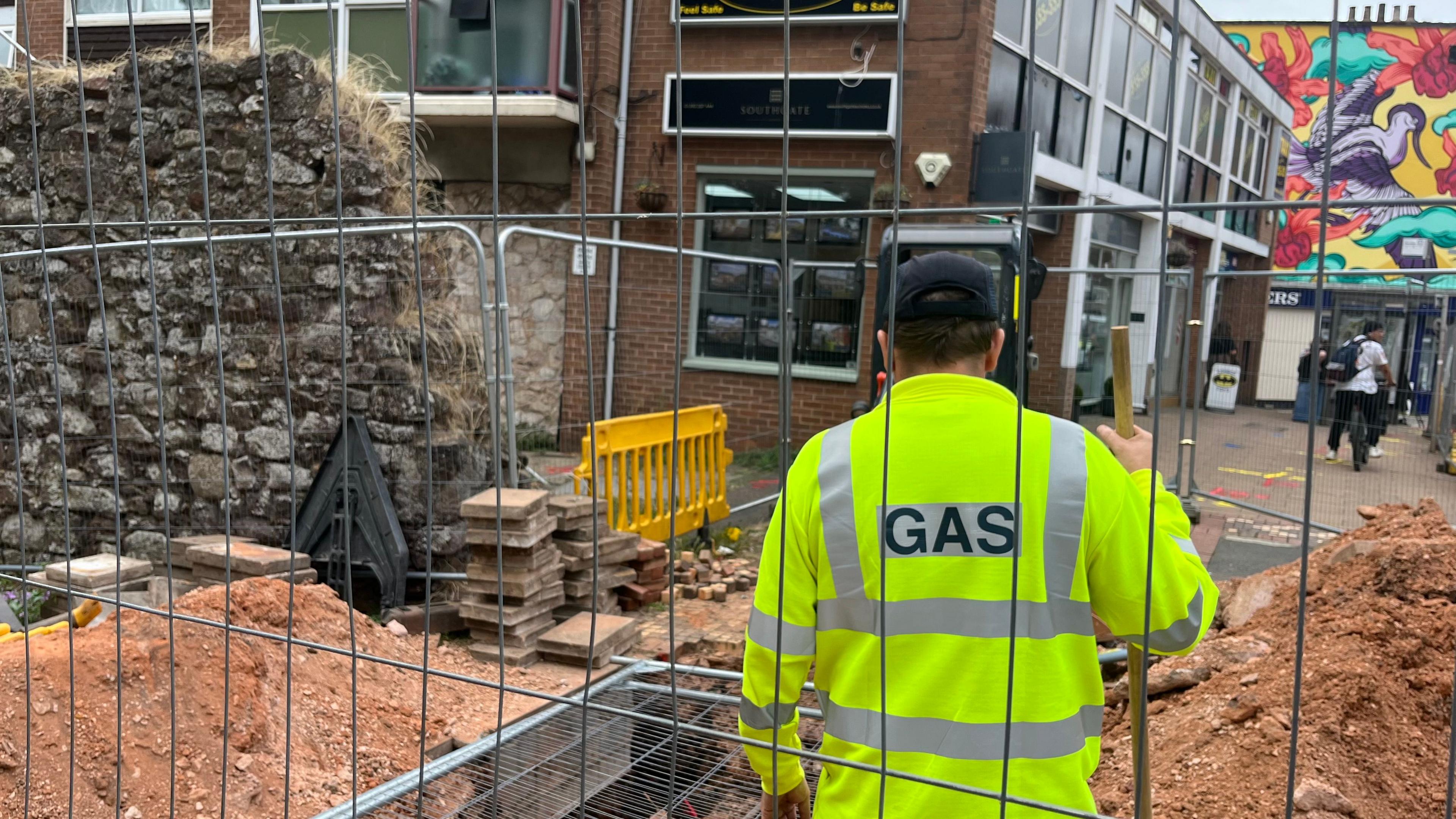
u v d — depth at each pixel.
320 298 5.40
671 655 1.49
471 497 5.21
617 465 5.93
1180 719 3.39
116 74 5.99
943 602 1.38
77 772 2.67
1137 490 1.41
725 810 3.05
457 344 5.53
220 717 2.95
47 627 3.60
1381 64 20.53
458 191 10.26
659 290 10.02
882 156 9.32
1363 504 7.84
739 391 9.95
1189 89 13.66
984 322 1.48
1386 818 2.72
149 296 5.84
